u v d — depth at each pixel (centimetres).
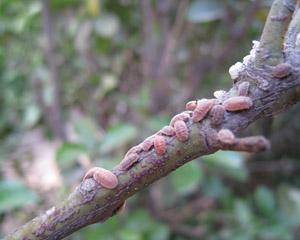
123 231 18
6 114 27
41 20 23
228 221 22
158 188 21
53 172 26
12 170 26
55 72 22
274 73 6
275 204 23
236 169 20
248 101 6
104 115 25
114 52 24
